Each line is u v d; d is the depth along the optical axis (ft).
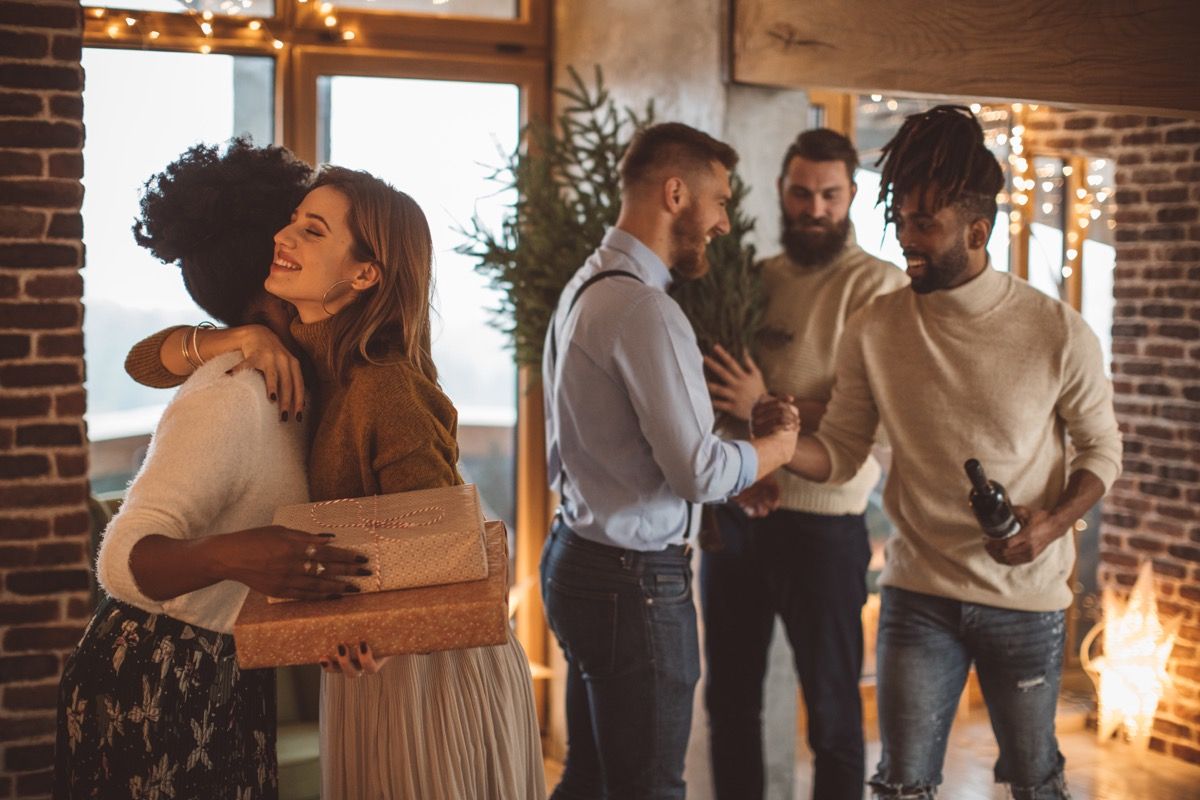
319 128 15.15
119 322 14.33
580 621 8.86
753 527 11.12
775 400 9.11
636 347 8.38
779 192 11.30
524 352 12.70
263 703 6.03
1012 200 17.19
